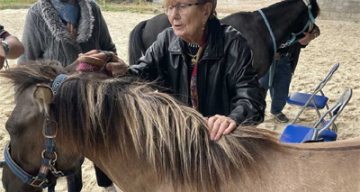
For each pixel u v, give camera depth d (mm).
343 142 1740
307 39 4656
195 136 1687
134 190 1801
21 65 1838
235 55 2055
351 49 9344
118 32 11047
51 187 1903
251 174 1671
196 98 2160
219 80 2105
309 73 7270
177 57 2137
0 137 4547
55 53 2744
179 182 1702
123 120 1707
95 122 1693
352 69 7586
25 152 1775
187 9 1939
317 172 1634
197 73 2121
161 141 1688
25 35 2795
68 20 2750
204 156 1690
